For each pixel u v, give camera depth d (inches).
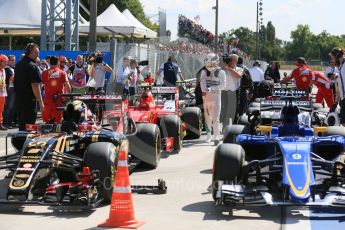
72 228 259.9
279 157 302.2
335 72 674.2
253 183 310.7
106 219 273.3
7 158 313.7
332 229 254.8
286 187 271.4
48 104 438.0
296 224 263.4
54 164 290.8
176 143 483.8
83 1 1959.9
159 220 273.9
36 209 295.1
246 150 333.1
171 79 664.4
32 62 426.9
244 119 465.1
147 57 903.1
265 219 274.1
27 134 322.3
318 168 295.3
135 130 393.4
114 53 783.1
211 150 503.8
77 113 333.4
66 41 880.9
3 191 330.3
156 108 496.4
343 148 320.8
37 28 992.2
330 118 447.5
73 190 281.3
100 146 301.6
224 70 561.9
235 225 263.7
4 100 620.7
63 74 436.1
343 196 279.7
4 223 268.1
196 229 257.6
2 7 1014.4
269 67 943.7
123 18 1139.3
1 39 1902.1
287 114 323.9
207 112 541.0
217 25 1502.2
